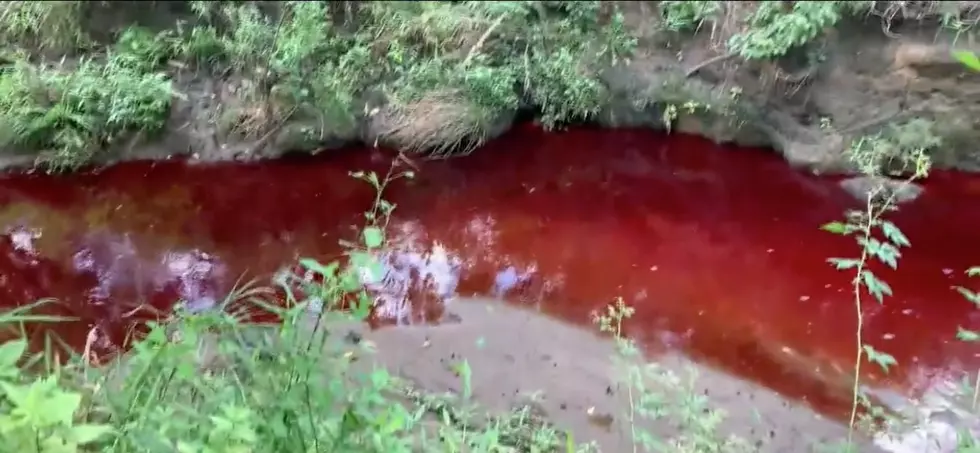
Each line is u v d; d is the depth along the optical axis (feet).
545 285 15.72
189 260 16.71
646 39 20.89
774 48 18.08
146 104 19.44
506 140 21.56
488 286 15.76
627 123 21.72
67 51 20.08
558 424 11.93
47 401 5.44
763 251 16.46
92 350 13.51
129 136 19.76
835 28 17.81
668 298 15.17
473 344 13.91
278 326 9.30
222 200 18.89
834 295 14.79
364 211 18.52
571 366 13.29
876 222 10.09
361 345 11.14
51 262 16.55
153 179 19.53
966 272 14.82
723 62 19.71
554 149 21.16
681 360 13.38
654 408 11.70
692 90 20.42
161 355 8.00
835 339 13.62
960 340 13.21
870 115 18.10
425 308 14.94
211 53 20.16
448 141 20.52
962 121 17.49
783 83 18.74
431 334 14.16
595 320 14.60
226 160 20.24
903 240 9.70
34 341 13.41
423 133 20.39
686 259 16.42
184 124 20.08
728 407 12.23
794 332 13.92
